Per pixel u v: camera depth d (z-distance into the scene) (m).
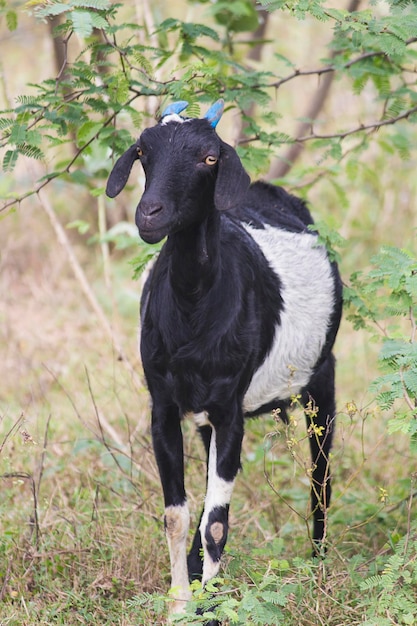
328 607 9.11
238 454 9.39
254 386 10.06
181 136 8.49
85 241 20.92
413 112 12.64
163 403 9.45
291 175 14.73
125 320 17.89
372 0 10.83
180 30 11.80
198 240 8.77
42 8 10.03
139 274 11.36
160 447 9.41
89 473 12.11
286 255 10.64
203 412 9.33
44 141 12.38
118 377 15.27
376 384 9.15
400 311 10.39
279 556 10.45
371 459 13.00
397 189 20.20
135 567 10.16
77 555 10.27
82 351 16.56
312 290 10.87
